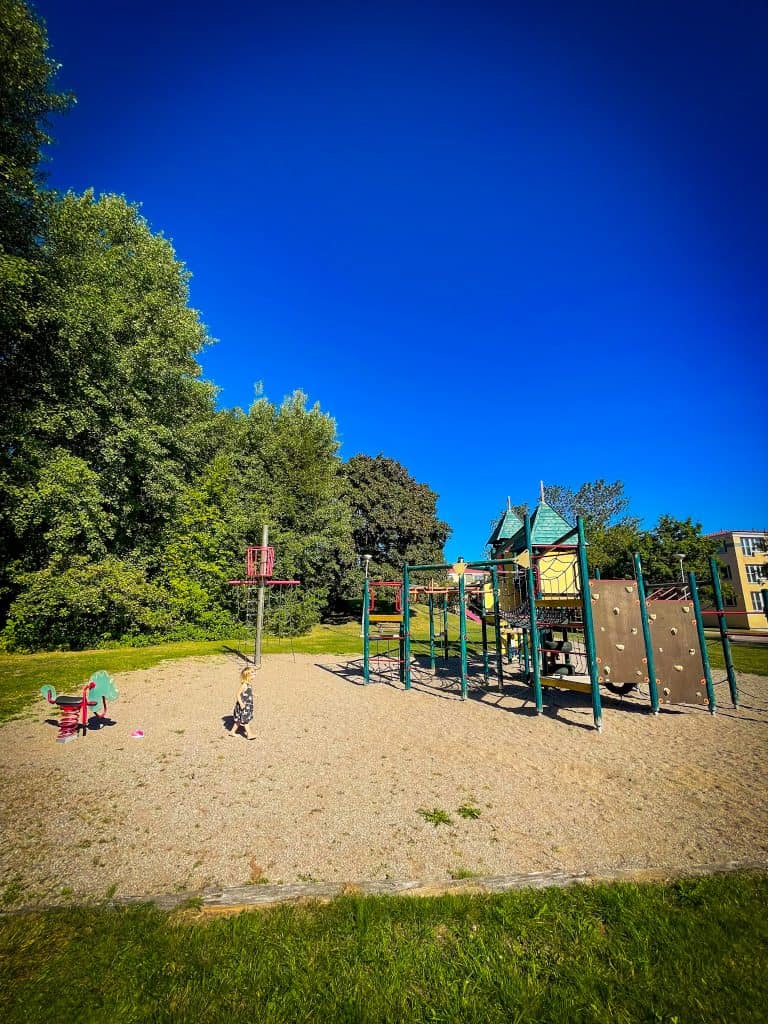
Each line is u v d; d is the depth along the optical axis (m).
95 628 20.55
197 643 22.61
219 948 3.14
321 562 31.45
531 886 3.82
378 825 5.09
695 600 10.24
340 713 10.04
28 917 3.47
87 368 19.44
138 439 20.39
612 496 43.88
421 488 49.78
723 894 3.65
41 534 19.27
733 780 6.31
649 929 3.28
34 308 18.05
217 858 4.46
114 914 3.49
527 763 6.99
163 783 6.27
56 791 6.02
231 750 7.61
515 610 15.02
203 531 24.61
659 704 10.36
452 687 13.09
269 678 14.22
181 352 24.02
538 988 2.81
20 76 17.56
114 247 22.28
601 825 5.06
